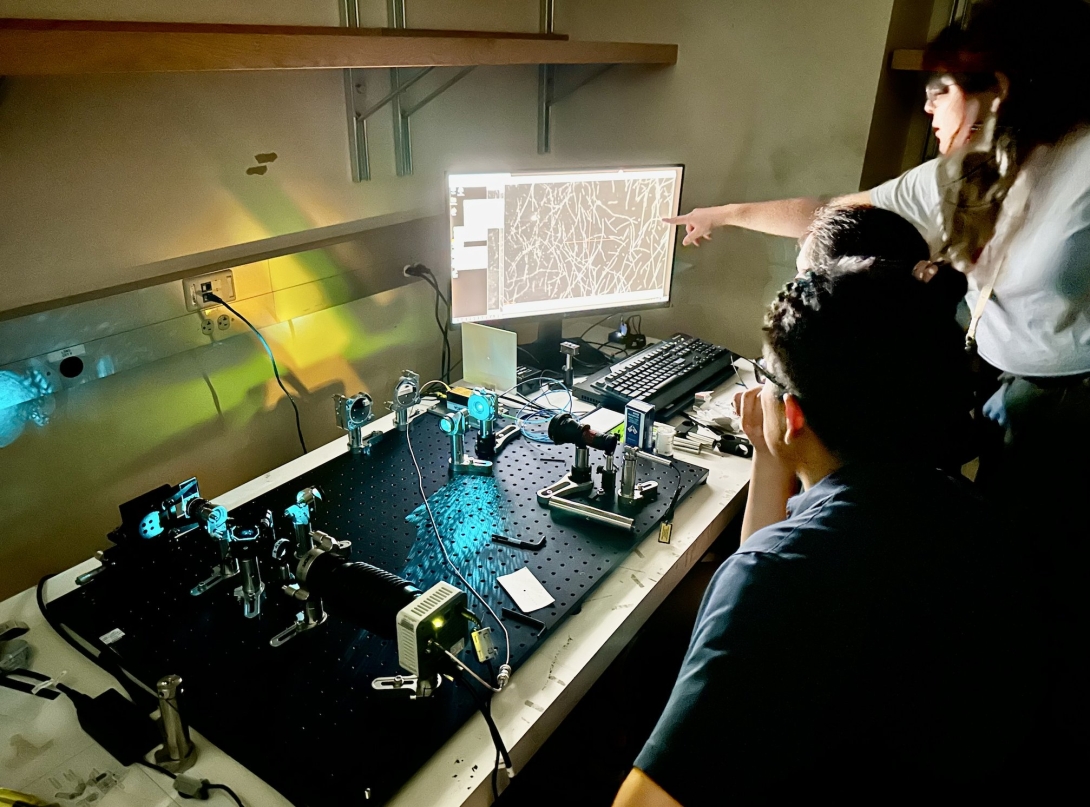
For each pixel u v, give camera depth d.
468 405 1.40
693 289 2.08
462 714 0.85
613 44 1.64
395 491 1.27
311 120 1.48
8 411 1.14
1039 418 1.22
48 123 1.11
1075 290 1.15
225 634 0.96
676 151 1.98
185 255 1.34
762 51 1.75
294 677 0.89
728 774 0.63
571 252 1.72
